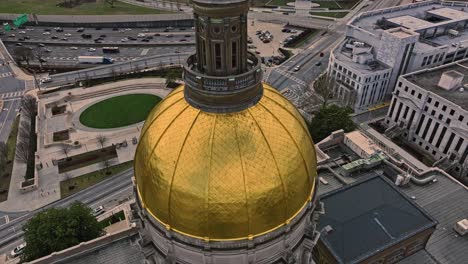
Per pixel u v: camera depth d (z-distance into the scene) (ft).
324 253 206.39
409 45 463.42
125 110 503.20
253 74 124.06
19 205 365.40
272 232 129.18
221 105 125.18
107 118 488.85
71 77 584.40
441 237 231.71
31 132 457.68
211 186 119.03
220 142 120.88
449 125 379.55
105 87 550.36
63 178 393.50
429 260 219.41
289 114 135.85
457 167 382.83
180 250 135.44
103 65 618.44
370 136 433.48
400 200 226.38
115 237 224.94
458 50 504.84
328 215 216.74
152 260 156.87
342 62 490.08
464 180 373.81
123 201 360.69
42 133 461.37
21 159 410.11
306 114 464.24
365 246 202.18
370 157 285.02
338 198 226.99
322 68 586.45
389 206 221.66
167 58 632.38
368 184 236.84
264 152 122.21
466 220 232.94
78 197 370.32
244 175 119.14
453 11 580.30
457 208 248.93
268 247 133.49
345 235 206.49
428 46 502.79
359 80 466.29
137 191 148.66
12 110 509.76
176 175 122.31
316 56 623.36
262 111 128.26
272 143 124.36
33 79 580.30
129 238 227.40
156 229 136.56
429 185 266.77
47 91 538.88
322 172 280.72
